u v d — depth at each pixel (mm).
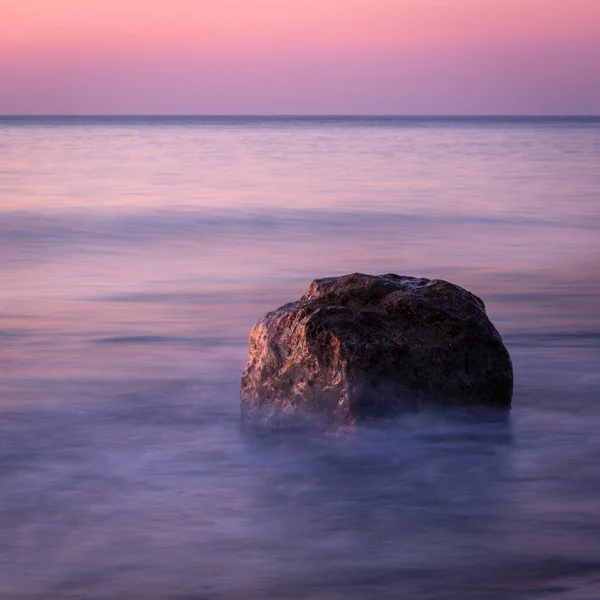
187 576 4562
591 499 5602
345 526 5184
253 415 6973
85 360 9188
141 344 9922
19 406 7617
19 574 4578
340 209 24938
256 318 11398
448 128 186125
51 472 6066
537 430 6957
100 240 19281
